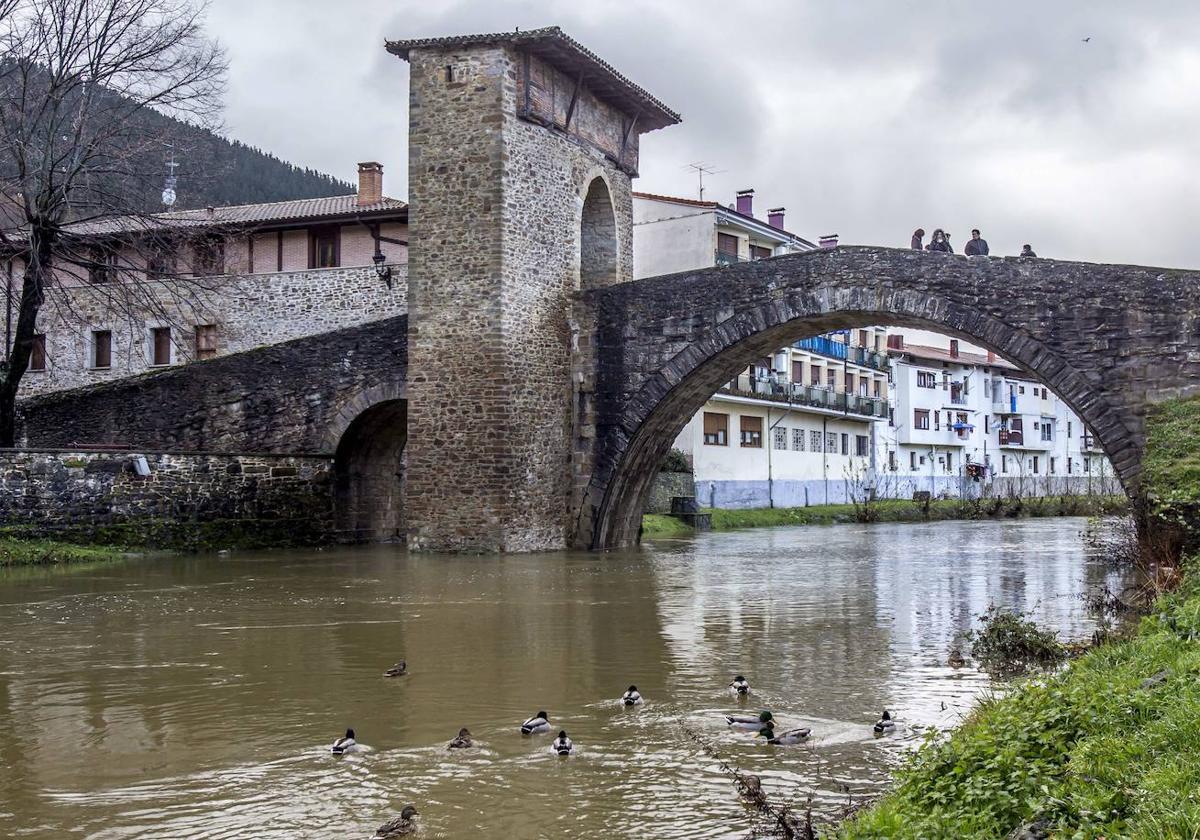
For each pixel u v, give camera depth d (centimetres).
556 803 685
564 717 907
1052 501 5838
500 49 2580
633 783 725
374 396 2888
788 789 709
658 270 4541
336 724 891
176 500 2559
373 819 662
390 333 2883
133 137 2995
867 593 1784
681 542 3219
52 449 2361
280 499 2791
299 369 2978
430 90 2638
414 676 1077
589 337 2761
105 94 2902
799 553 2731
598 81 2889
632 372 2703
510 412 2564
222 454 2659
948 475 7144
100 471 2433
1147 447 2000
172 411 3106
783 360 5141
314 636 1323
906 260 2350
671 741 830
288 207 3919
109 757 799
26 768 774
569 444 2769
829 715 905
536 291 2672
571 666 1127
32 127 2767
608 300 2739
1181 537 1681
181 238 3362
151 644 1265
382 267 3466
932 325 2406
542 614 1520
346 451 2995
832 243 5631
